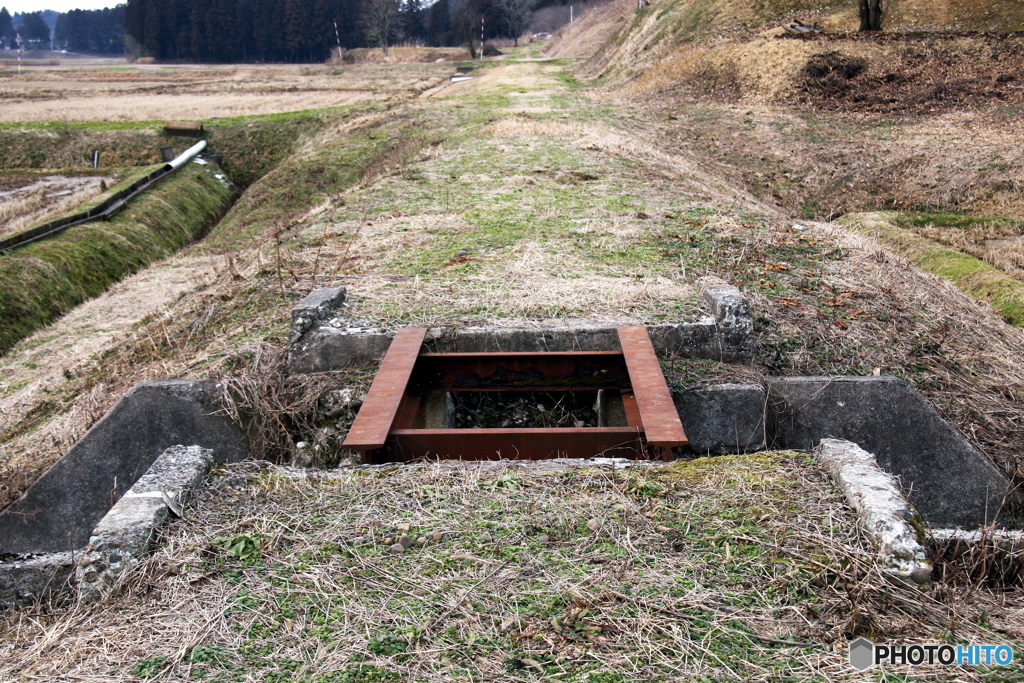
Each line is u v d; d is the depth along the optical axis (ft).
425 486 12.13
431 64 220.02
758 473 12.14
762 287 23.53
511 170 41.73
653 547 10.41
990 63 74.08
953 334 23.22
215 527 11.28
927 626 9.20
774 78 81.35
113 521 11.01
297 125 96.17
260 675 8.57
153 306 40.88
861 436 16.94
